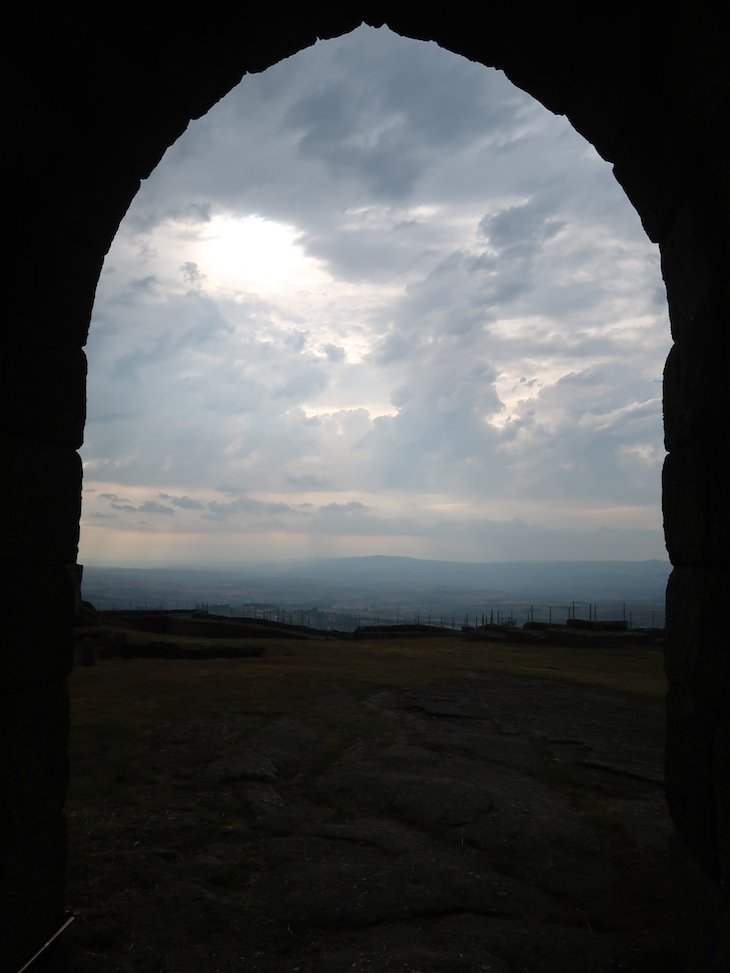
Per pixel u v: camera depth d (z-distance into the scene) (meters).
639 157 3.59
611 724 9.09
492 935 3.74
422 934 3.76
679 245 3.33
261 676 12.34
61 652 3.85
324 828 5.20
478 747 7.74
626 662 16.30
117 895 4.15
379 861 4.63
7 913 3.31
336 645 19.36
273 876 4.41
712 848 2.95
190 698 10.05
